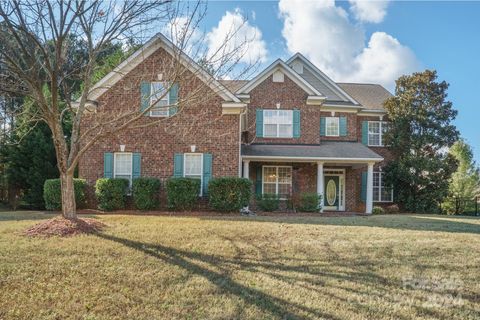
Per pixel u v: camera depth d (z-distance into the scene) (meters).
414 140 20.64
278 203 16.91
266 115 18.95
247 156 16.62
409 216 16.12
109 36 8.61
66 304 4.74
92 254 6.76
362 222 12.05
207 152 15.53
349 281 5.77
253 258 6.90
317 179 17.97
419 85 21.48
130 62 14.96
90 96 15.34
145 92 15.42
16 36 7.30
